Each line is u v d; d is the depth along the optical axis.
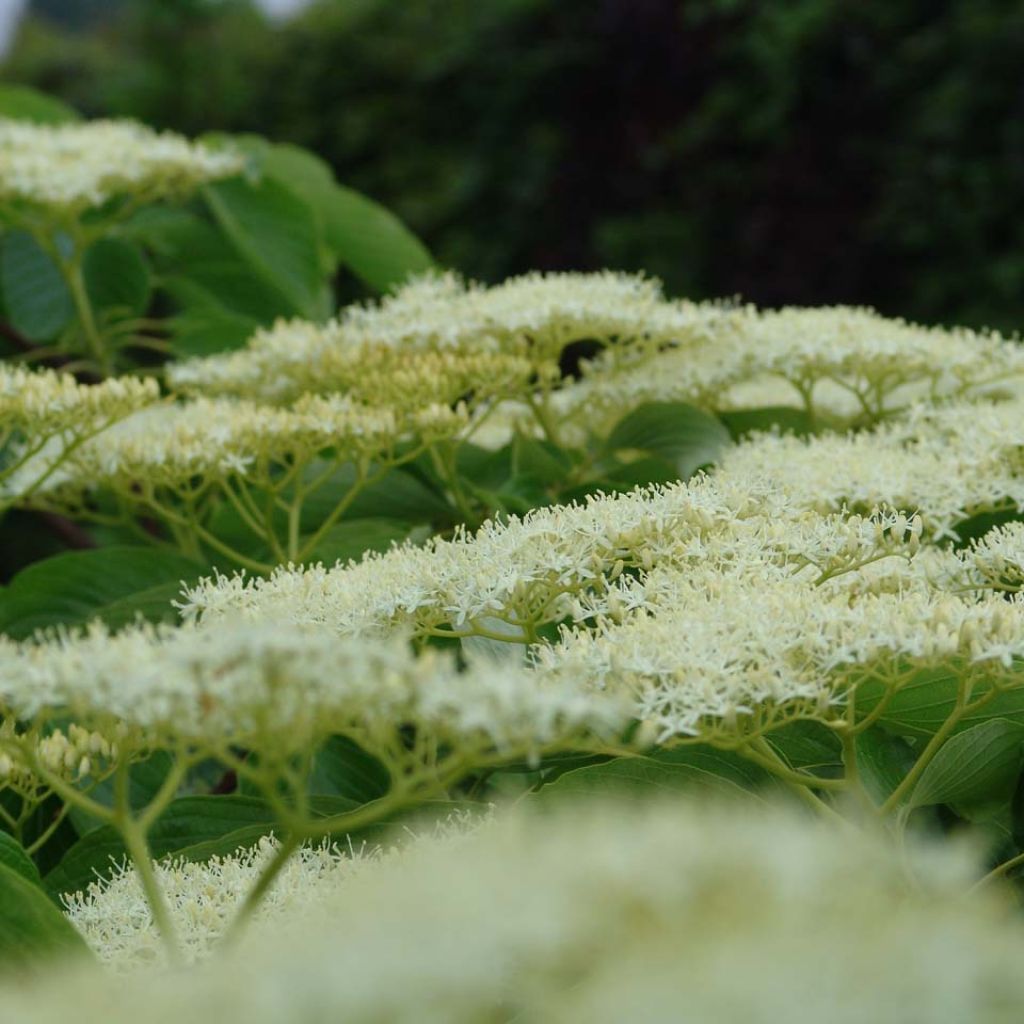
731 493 0.74
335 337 0.91
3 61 3.16
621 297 0.92
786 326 0.92
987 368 0.90
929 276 1.86
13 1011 0.41
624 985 0.38
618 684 0.64
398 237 1.17
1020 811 0.71
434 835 0.68
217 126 2.59
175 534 0.93
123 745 0.59
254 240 1.08
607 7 2.15
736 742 0.65
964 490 0.78
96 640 0.58
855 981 0.36
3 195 0.99
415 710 0.56
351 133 2.41
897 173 1.89
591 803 0.66
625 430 0.90
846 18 1.94
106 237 1.13
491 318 0.89
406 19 2.45
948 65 1.88
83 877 0.72
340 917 0.58
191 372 0.93
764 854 0.44
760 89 2.02
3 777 0.69
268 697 0.56
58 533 1.09
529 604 0.70
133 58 2.81
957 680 0.68
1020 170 1.77
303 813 0.58
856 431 0.96
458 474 0.90
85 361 1.12
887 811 0.67
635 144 2.16
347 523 0.88
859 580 0.71
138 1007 0.41
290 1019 0.40
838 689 0.69
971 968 0.36
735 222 2.05
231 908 0.63
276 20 2.65
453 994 0.40
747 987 0.36
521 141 2.22
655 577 0.70
